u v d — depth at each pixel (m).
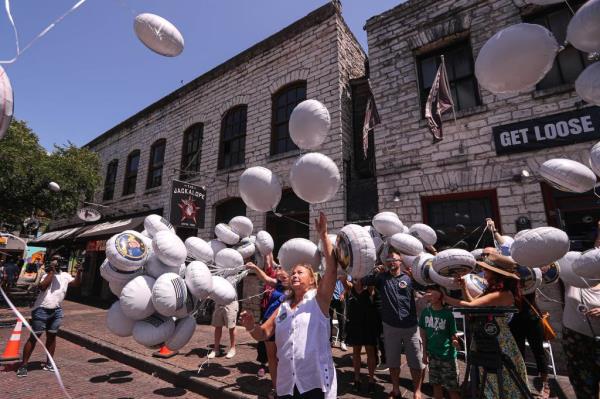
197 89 10.76
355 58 8.35
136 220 10.26
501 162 5.14
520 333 3.75
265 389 3.64
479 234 5.19
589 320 2.82
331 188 2.60
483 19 5.83
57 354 5.39
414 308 3.52
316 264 2.94
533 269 3.20
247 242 4.91
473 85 5.85
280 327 2.11
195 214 8.02
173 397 3.72
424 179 5.80
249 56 9.33
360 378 4.00
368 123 6.10
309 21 8.12
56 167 10.63
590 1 1.82
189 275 3.06
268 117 8.48
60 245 14.61
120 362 5.02
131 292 2.89
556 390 3.66
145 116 12.77
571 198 4.60
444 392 3.58
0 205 10.22
